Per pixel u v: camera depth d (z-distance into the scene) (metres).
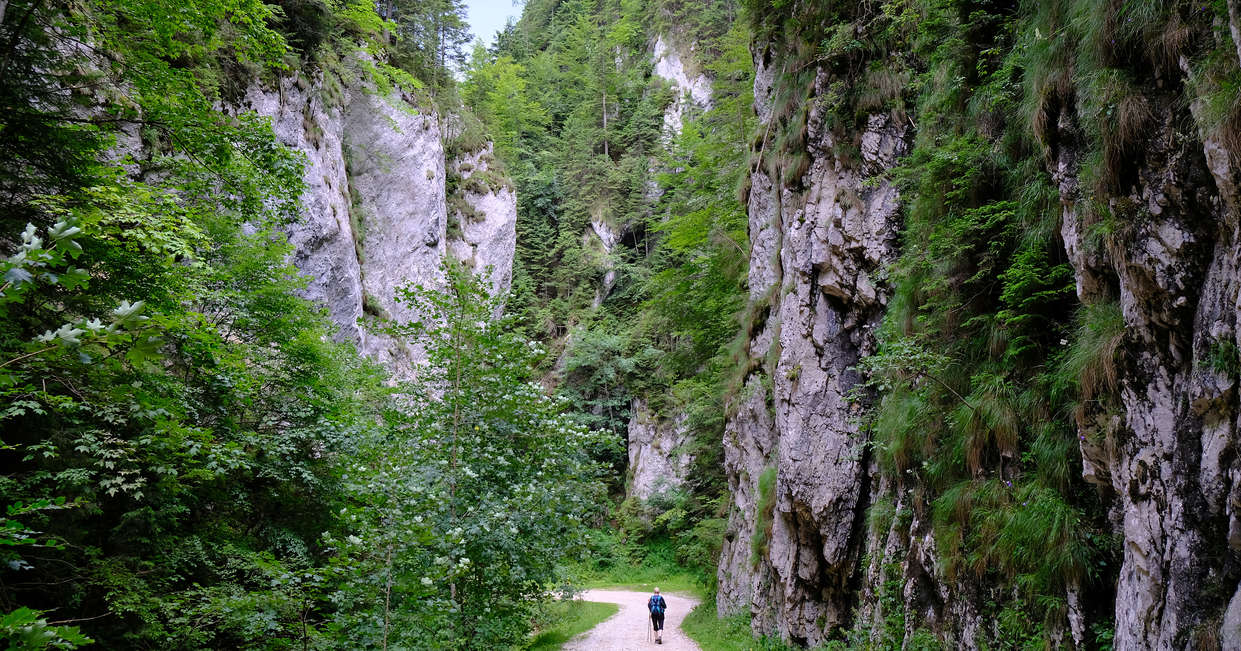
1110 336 5.47
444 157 34.50
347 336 23.45
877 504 10.32
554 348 42.00
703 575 26.89
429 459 9.33
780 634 13.14
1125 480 5.19
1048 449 6.44
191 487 9.48
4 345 6.26
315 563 11.64
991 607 6.75
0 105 7.21
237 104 19.23
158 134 10.62
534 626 15.98
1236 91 4.09
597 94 52.19
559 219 48.09
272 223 10.55
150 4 8.70
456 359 9.70
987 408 7.27
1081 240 5.94
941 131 9.91
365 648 6.92
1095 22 5.39
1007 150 8.19
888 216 11.64
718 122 25.11
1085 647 5.55
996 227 8.27
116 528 8.18
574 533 9.86
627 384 39.22
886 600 8.99
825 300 12.70
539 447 10.11
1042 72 6.42
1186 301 4.70
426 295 9.98
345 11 23.34
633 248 46.66
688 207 25.27
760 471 15.98
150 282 7.98
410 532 6.70
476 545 8.60
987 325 7.93
